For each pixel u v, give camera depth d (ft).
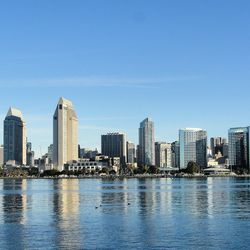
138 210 470.80
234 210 465.06
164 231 335.26
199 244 291.17
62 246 287.69
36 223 378.32
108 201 588.50
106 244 292.20
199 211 456.86
